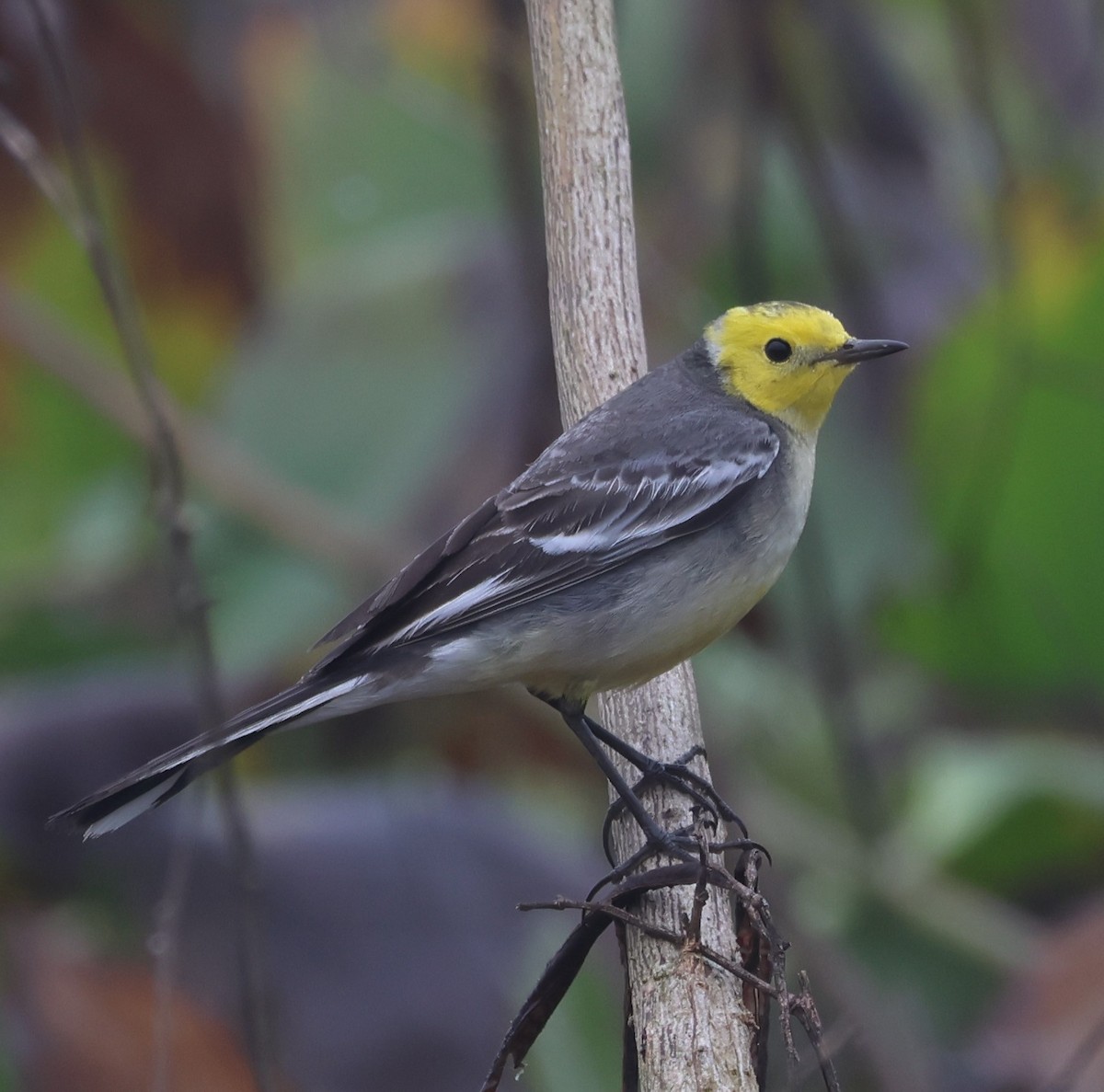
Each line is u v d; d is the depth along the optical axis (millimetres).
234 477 12062
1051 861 12273
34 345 12375
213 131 13727
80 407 14102
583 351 8906
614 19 9055
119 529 13625
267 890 10859
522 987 10727
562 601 8469
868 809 12148
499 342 12836
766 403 9336
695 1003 6922
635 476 8688
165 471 8828
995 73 14750
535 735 13500
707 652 12844
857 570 12500
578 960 7125
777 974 6750
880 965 11859
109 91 13445
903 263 13969
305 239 13992
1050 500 12398
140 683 12008
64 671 13203
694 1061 6781
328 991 10719
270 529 12211
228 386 13008
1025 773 11945
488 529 8555
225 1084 10445
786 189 13539
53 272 14008
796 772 12914
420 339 12953
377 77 14148
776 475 8984
